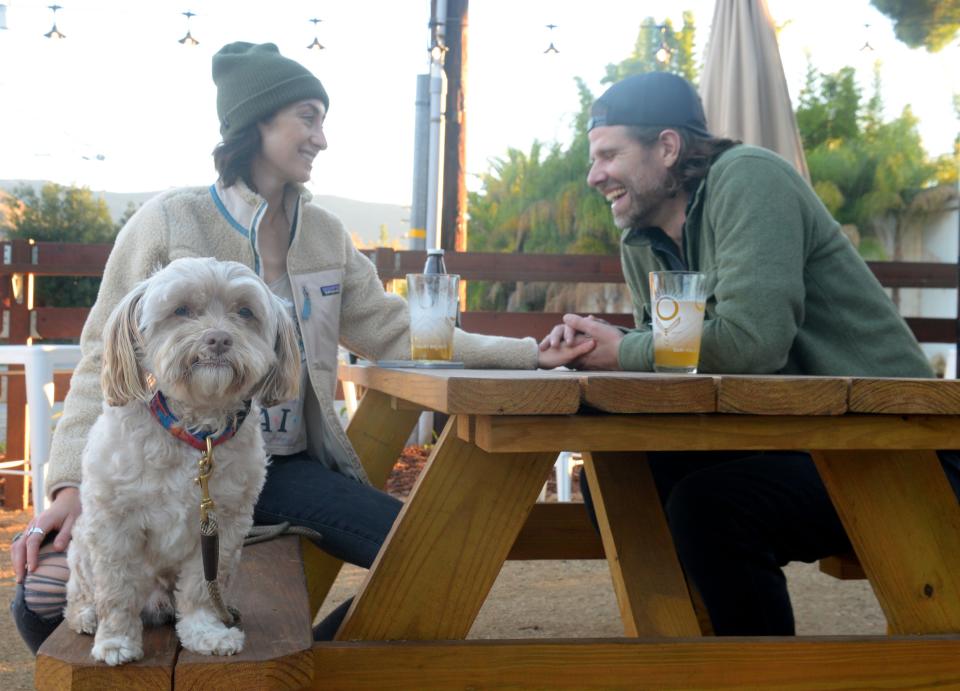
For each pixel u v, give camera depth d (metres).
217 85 2.70
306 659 1.58
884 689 1.88
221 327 1.67
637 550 2.21
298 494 2.49
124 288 2.46
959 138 10.47
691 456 3.03
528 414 1.64
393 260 7.26
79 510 2.13
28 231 14.52
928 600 2.00
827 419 1.76
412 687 1.78
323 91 2.71
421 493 1.88
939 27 9.46
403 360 2.85
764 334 2.39
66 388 6.40
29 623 2.09
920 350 2.62
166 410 1.62
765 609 2.40
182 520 1.61
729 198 2.56
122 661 1.53
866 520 2.01
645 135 2.88
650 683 1.83
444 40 8.02
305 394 2.73
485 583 1.89
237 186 2.62
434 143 7.71
